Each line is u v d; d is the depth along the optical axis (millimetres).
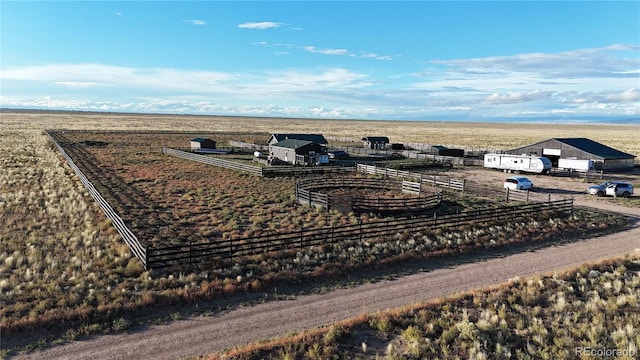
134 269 20594
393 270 22672
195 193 41438
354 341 15180
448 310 17375
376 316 16719
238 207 35781
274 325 16297
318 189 45250
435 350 14523
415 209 34969
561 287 19812
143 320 16438
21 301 17125
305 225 30281
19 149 73188
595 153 63219
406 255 24156
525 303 18344
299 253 23391
